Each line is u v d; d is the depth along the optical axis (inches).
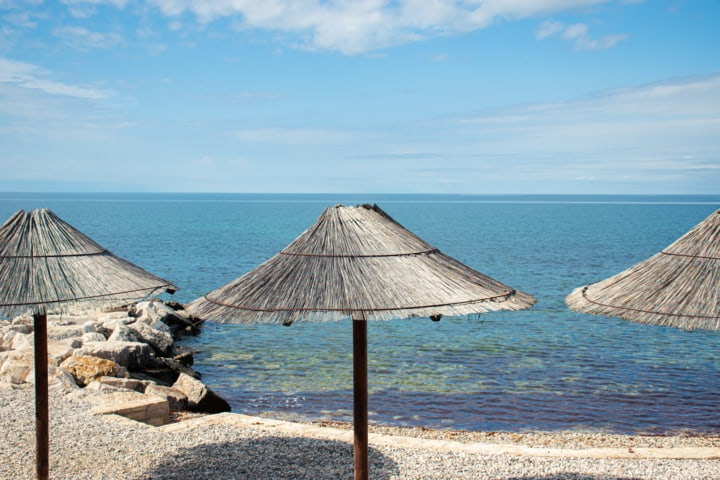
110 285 285.4
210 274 1638.8
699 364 738.2
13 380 505.0
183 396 536.1
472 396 609.0
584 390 630.5
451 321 1016.2
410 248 268.5
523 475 335.0
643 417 549.0
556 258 2075.5
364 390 259.4
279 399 606.2
